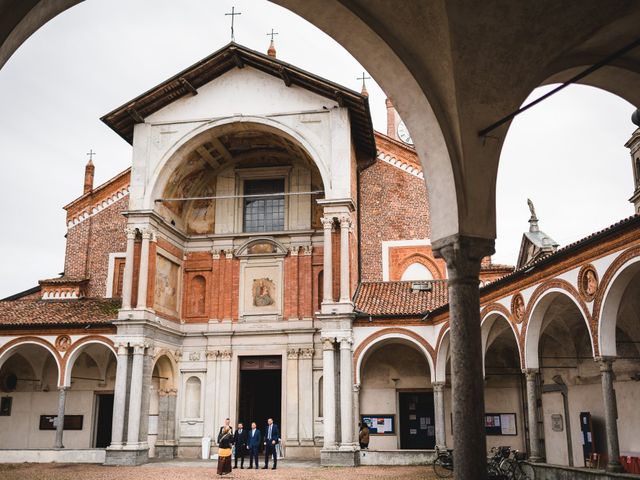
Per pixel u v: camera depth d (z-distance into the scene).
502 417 30.53
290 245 35.31
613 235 16.11
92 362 35.78
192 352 34.88
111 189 38.12
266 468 27.12
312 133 32.22
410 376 32.38
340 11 8.49
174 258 34.97
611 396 16.45
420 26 8.53
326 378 29.33
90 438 35.00
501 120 9.03
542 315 20.47
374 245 35.03
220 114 32.94
